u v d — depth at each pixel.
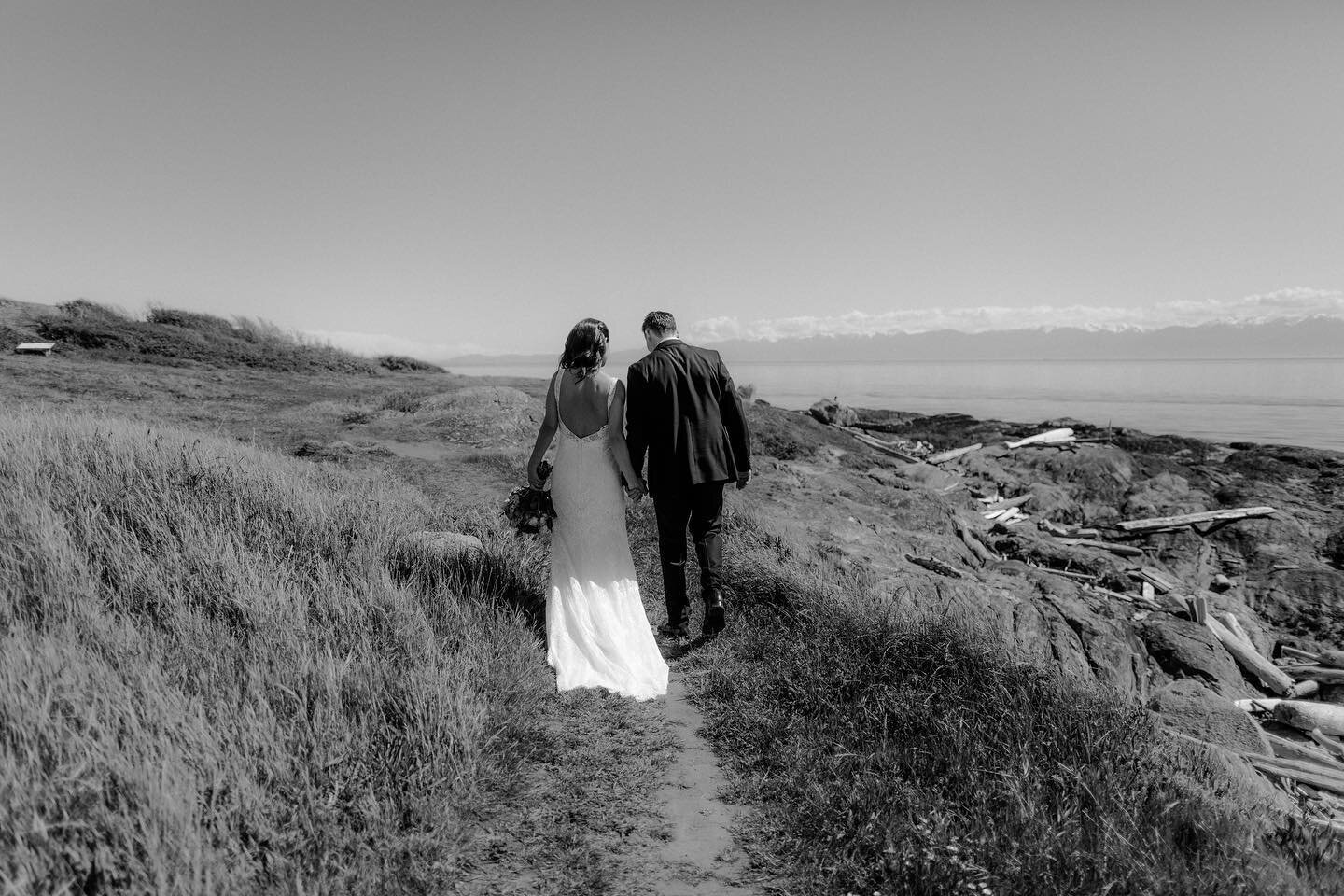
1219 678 9.27
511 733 3.41
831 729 3.63
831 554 8.59
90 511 4.31
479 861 2.65
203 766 2.57
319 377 19.45
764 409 22.34
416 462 9.89
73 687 2.73
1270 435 38.09
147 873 2.15
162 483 4.92
